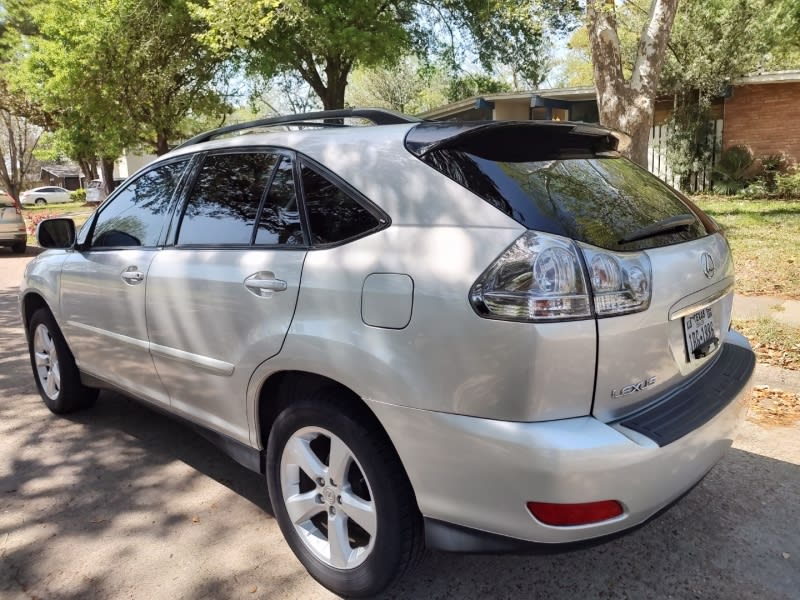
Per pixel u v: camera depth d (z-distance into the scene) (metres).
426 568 2.75
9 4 22.48
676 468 2.15
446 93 24.75
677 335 2.36
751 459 3.64
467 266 2.07
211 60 16.94
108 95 16.41
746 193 16.14
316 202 2.58
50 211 33.75
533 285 1.96
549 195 2.20
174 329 3.12
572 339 1.97
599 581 2.65
